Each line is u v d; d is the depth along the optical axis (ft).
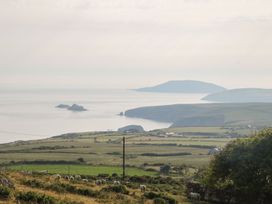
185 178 308.19
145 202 154.92
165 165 412.16
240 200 194.08
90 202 134.41
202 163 481.87
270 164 188.14
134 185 216.74
